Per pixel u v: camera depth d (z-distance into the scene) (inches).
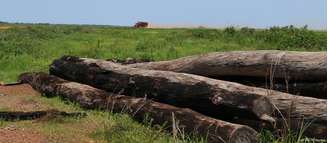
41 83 427.8
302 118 253.9
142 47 845.8
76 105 362.6
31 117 311.4
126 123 290.0
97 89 368.5
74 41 964.6
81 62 416.2
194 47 853.8
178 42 918.4
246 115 265.1
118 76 363.9
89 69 396.8
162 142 257.3
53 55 767.1
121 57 741.9
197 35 1031.0
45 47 843.4
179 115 273.0
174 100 308.2
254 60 315.0
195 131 257.3
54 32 1152.2
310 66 291.3
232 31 1017.5
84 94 361.4
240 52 328.8
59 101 382.6
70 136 269.6
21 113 311.3
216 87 284.7
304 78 297.1
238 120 273.9
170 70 379.2
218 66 336.8
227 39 972.6
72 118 309.7
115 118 306.7
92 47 844.6
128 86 348.8
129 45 886.4
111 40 983.6
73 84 391.5
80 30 1243.2
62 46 869.2
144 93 333.1
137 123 295.9
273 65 303.7
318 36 873.5
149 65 404.8
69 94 378.0
